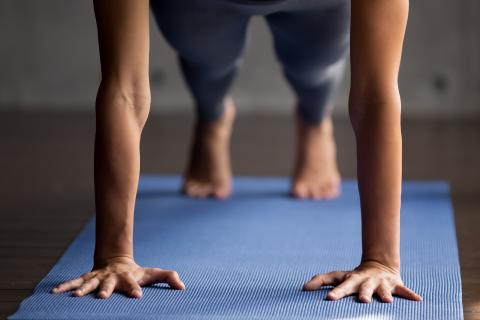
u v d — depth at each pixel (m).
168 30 2.50
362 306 1.92
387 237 2.00
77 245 2.54
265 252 2.48
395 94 1.97
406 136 4.98
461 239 2.68
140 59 1.99
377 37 1.96
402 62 6.00
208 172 3.27
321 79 2.89
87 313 1.86
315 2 2.33
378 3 1.96
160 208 3.07
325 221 2.88
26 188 3.47
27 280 2.24
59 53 6.26
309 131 3.25
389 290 1.97
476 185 3.57
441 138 4.91
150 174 3.84
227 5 2.31
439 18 5.95
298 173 3.29
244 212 3.01
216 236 2.67
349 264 2.36
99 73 6.25
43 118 5.67
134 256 2.42
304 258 2.41
